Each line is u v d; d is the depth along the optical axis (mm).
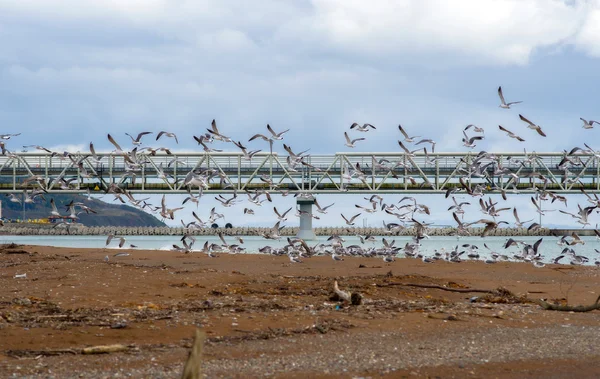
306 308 22938
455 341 18422
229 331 19000
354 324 20203
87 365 15242
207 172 43344
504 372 15375
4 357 15828
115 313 21078
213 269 40719
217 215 45500
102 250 62844
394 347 17500
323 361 15953
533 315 22953
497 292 28906
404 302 25219
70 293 26188
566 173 42875
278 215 46062
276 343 17688
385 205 45062
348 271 41344
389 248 50844
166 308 22578
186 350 16719
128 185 122062
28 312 21328
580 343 18406
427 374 15078
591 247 112938
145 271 35156
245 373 14852
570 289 32781
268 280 32781
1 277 31781
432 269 44938
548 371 15531
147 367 15133
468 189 39031
